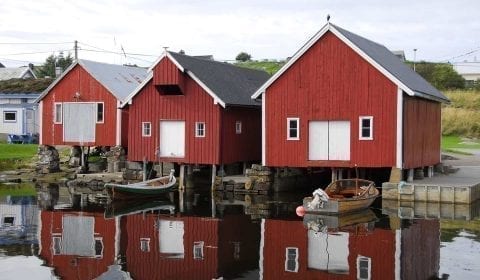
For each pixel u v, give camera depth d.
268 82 31.55
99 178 37.38
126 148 40.38
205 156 34.62
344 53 30.02
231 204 29.42
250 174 33.19
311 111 30.80
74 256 18.48
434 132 36.09
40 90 56.38
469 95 77.12
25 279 15.94
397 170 29.14
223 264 17.38
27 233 22.16
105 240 20.83
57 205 29.36
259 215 25.88
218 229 22.70
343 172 32.56
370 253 18.47
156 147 35.81
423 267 16.70
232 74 40.38
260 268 16.86
